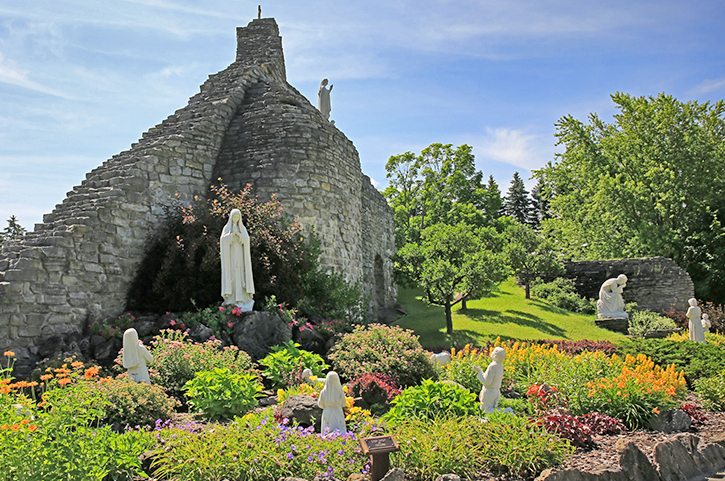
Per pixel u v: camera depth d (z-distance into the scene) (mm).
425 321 23516
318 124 17766
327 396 6949
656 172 34375
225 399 8031
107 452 5664
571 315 25938
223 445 5855
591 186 37719
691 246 35188
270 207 15109
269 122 17469
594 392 9242
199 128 16750
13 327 10586
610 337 21422
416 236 41500
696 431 8883
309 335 12492
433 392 8250
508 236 31484
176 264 13609
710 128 35062
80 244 12289
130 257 13734
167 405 7844
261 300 13820
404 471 6141
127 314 12234
